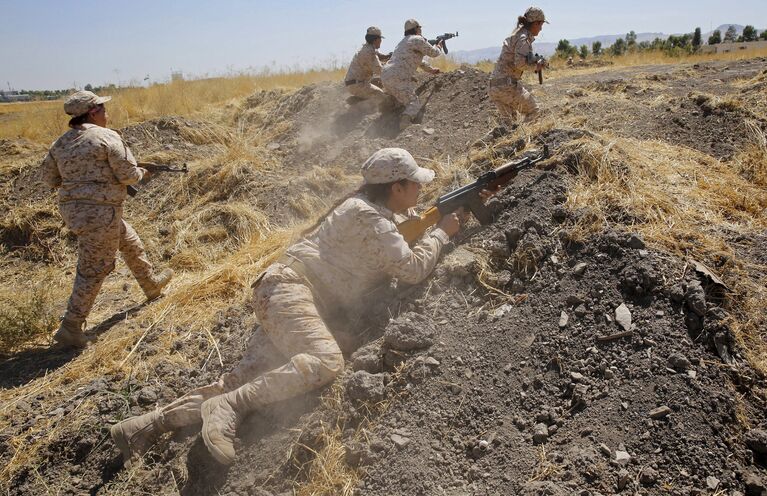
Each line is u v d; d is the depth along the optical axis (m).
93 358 4.27
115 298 5.48
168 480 3.10
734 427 2.45
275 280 3.23
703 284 2.94
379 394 2.95
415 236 3.55
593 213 3.46
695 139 5.04
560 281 3.24
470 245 3.68
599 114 5.87
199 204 7.04
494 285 3.41
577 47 20.67
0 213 7.41
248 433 3.07
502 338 3.08
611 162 3.86
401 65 7.75
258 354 3.32
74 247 6.92
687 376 2.60
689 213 3.60
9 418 3.77
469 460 2.63
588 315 3.00
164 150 8.48
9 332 4.69
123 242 4.89
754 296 2.95
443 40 8.44
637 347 2.79
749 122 4.99
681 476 2.31
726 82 6.69
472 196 3.66
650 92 6.67
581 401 2.68
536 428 2.63
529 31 5.99
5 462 3.45
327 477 2.71
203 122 9.53
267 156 8.12
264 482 2.85
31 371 4.34
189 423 3.21
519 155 4.34
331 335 3.18
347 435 2.88
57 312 5.40
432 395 2.91
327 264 3.31
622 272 3.08
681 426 2.44
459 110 7.55
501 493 2.44
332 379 3.09
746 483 2.25
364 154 7.28
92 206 4.37
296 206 6.56
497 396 2.84
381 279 3.58
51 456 3.44
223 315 4.45
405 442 2.73
